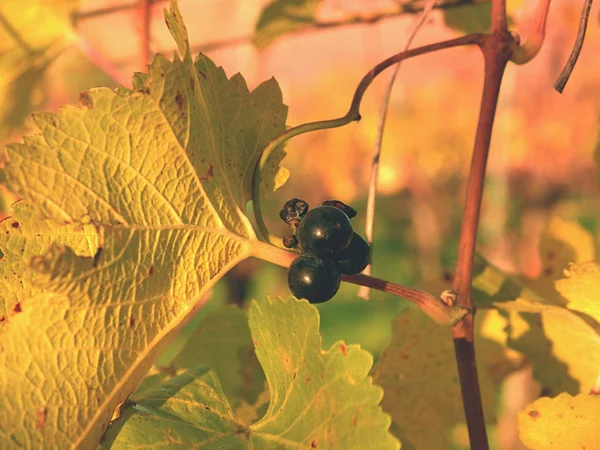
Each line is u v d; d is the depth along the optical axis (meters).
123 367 0.19
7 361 0.17
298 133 0.21
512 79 0.66
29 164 0.18
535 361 0.28
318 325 0.18
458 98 1.48
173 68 0.19
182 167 0.20
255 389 0.29
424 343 0.29
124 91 0.20
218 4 0.56
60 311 0.18
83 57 0.55
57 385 0.18
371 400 0.16
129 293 0.19
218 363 0.29
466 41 0.20
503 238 0.71
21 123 0.48
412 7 0.45
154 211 0.19
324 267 0.19
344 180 1.42
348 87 1.54
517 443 0.48
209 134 0.21
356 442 0.16
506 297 0.27
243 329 0.29
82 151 0.18
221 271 0.21
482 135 0.19
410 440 0.28
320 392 0.18
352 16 0.47
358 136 1.43
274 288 1.21
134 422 0.19
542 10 0.20
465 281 0.19
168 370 0.29
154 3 0.43
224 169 0.21
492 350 0.29
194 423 0.20
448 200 1.47
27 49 0.45
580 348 0.28
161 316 0.20
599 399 0.22
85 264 0.18
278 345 0.19
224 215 0.21
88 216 0.18
